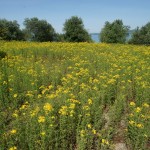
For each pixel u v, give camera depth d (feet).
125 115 28.55
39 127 22.35
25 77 37.52
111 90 33.04
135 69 45.01
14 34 214.69
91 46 80.28
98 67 47.44
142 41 188.44
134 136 22.13
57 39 248.11
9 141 21.29
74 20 201.46
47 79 39.32
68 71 45.88
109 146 22.61
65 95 29.63
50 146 21.18
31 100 30.07
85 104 28.50
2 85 33.40
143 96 31.14
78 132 23.25
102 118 27.07
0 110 28.63
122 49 74.02
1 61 49.06
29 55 60.85
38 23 238.48
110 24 186.29
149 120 25.08
